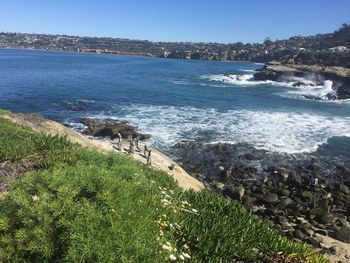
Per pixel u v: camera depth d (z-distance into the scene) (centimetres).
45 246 548
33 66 9769
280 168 2528
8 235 568
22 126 1827
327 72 8188
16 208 601
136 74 8875
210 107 4575
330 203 2073
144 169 1327
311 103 5372
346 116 4375
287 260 818
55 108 4091
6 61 11575
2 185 996
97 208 599
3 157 1160
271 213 1841
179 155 2689
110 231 557
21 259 559
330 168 2589
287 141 3119
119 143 2159
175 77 8625
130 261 539
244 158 2688
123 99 4866
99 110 4084
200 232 813
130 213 614
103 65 11831
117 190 649
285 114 4316
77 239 539
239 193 2033
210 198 1088
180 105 4619
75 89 5553
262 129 3475
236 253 795
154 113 4028
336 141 3188
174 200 920
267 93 6331
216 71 11688
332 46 17738
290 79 8581
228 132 3312
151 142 2920
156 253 598
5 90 5069
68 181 641
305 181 2334
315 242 1554
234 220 944
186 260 703
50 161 1113
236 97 5588
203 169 2481
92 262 533
